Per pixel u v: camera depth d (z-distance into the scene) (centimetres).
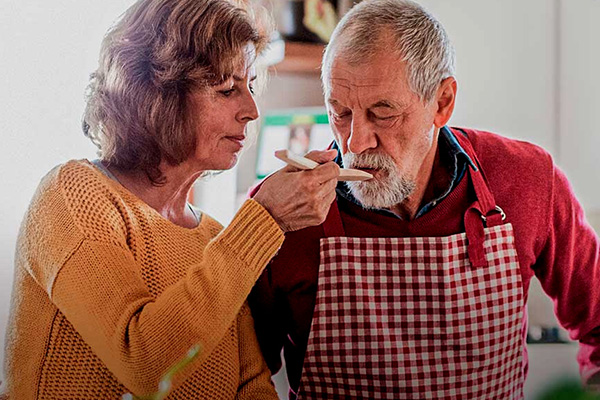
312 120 251
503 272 146
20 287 122
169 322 108
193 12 121
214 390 127
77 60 210
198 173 131
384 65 128
